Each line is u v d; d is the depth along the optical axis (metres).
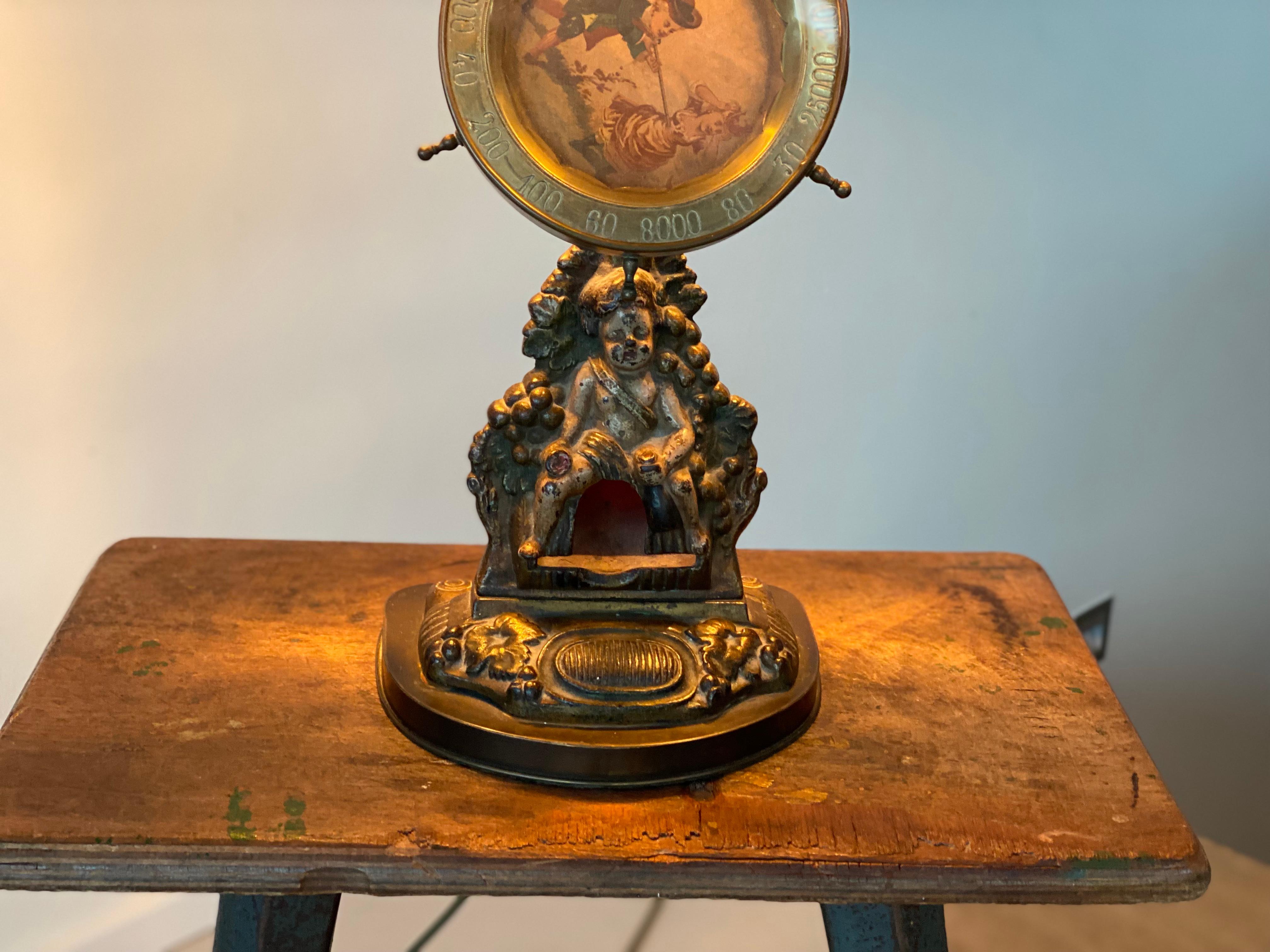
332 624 1.19
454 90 0.89
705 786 0.98
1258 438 1.93
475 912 1.89
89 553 1.49
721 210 0.92
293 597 1.23
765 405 1.76
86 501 1.46
